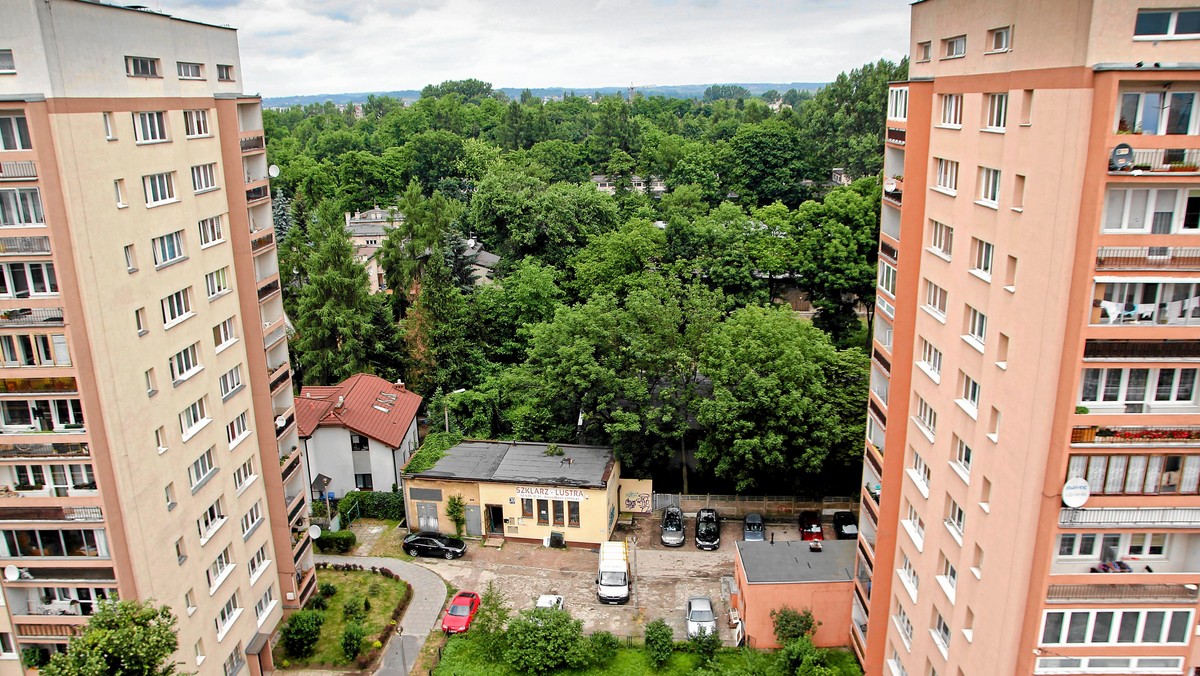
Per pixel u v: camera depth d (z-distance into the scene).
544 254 82.25
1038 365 20.97
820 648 36.78
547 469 48.50
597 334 52.03
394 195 129.00
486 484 47.38
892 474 31.20
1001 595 23.06
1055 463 20.81
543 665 36.03
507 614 38.91
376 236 104.88
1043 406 20.84
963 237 25.30
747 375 46.97
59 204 25.11
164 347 30.00
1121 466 20.95
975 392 25.03
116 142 27.25
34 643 29.52
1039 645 22.44
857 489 51.22
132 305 28.12
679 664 36.75
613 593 41.53
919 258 29.05
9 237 25.30
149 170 29.05
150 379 29.36
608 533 47.34
